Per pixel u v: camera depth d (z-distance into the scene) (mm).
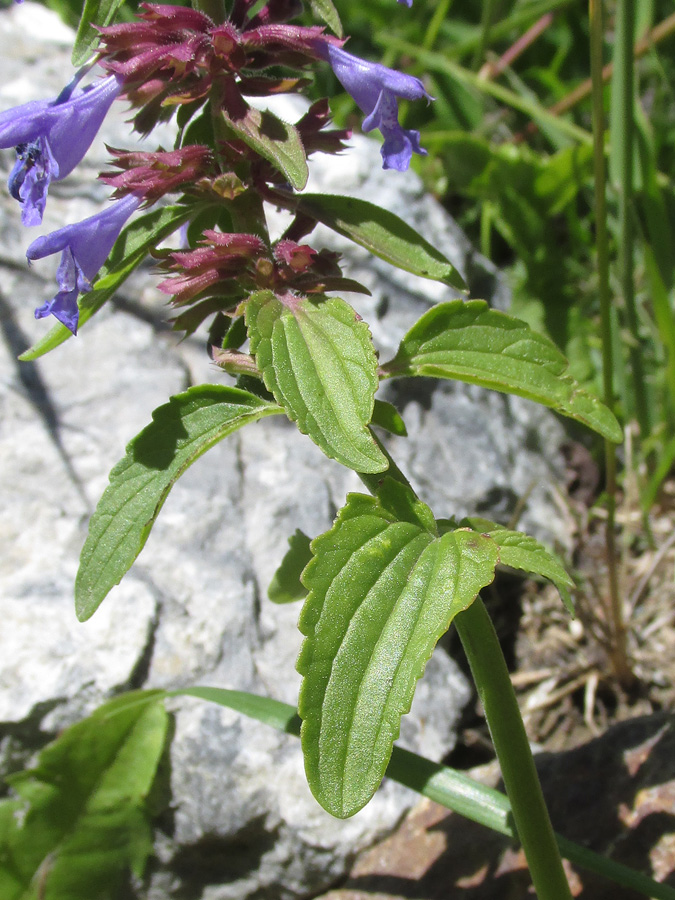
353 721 107
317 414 114
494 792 143
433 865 165
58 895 169
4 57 261
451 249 254
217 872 176
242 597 191
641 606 213
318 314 122
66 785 167
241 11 136
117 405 211
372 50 320
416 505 118
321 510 204
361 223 135
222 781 174
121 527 122
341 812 105
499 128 297
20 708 173
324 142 142
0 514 193
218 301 141
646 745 165
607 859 138
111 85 131
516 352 132
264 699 159
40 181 129
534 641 213
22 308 219
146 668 181
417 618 110
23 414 205
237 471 208
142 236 131
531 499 228
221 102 128
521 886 157
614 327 227
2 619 181
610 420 131
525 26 309
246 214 133
